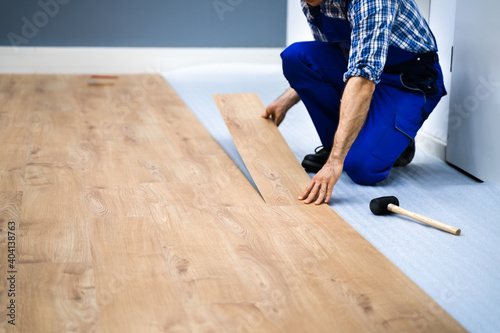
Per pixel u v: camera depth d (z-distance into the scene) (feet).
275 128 9.91
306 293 5.45
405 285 5.61
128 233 6.76
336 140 7.67
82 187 8.29
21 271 5.82
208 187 8.35
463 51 9.05
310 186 7.80
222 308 5.19
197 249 6.36
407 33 8.36
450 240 6.74
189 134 11.23
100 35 18.72
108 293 5.43
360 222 7.27
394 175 9.16
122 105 13.70
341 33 8.64
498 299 5.47
